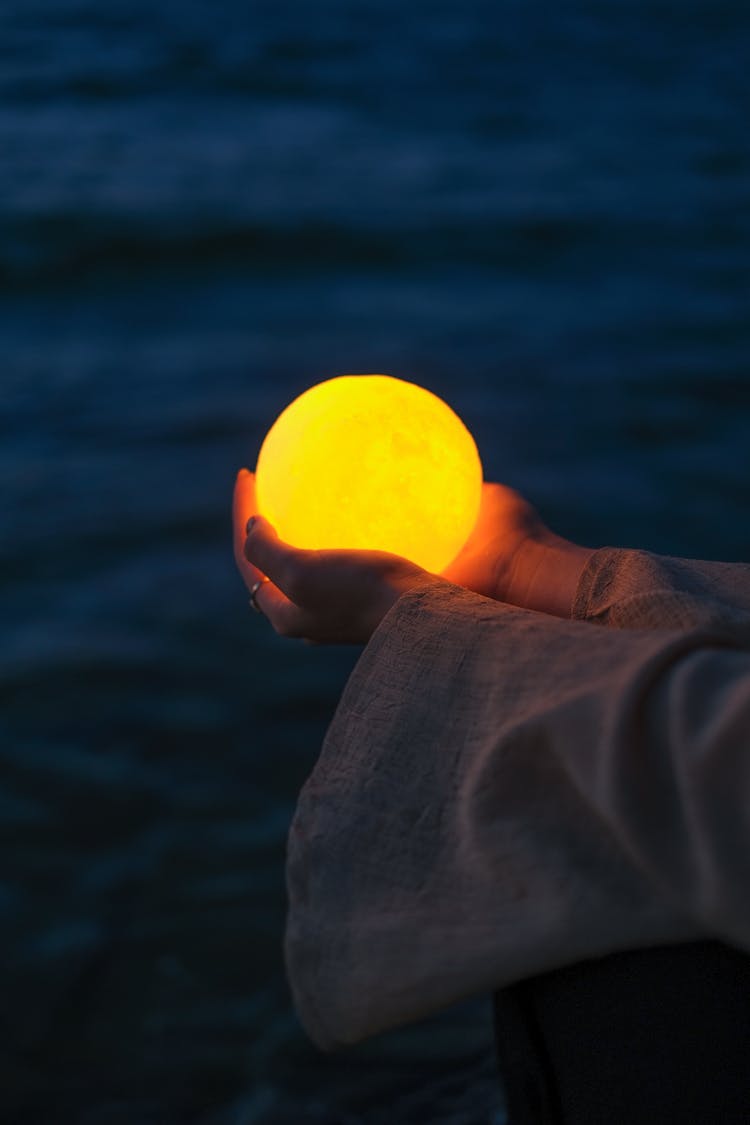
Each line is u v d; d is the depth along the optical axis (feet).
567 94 97.76
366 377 5.00
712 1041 2.69
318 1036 3.28
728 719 2.37
